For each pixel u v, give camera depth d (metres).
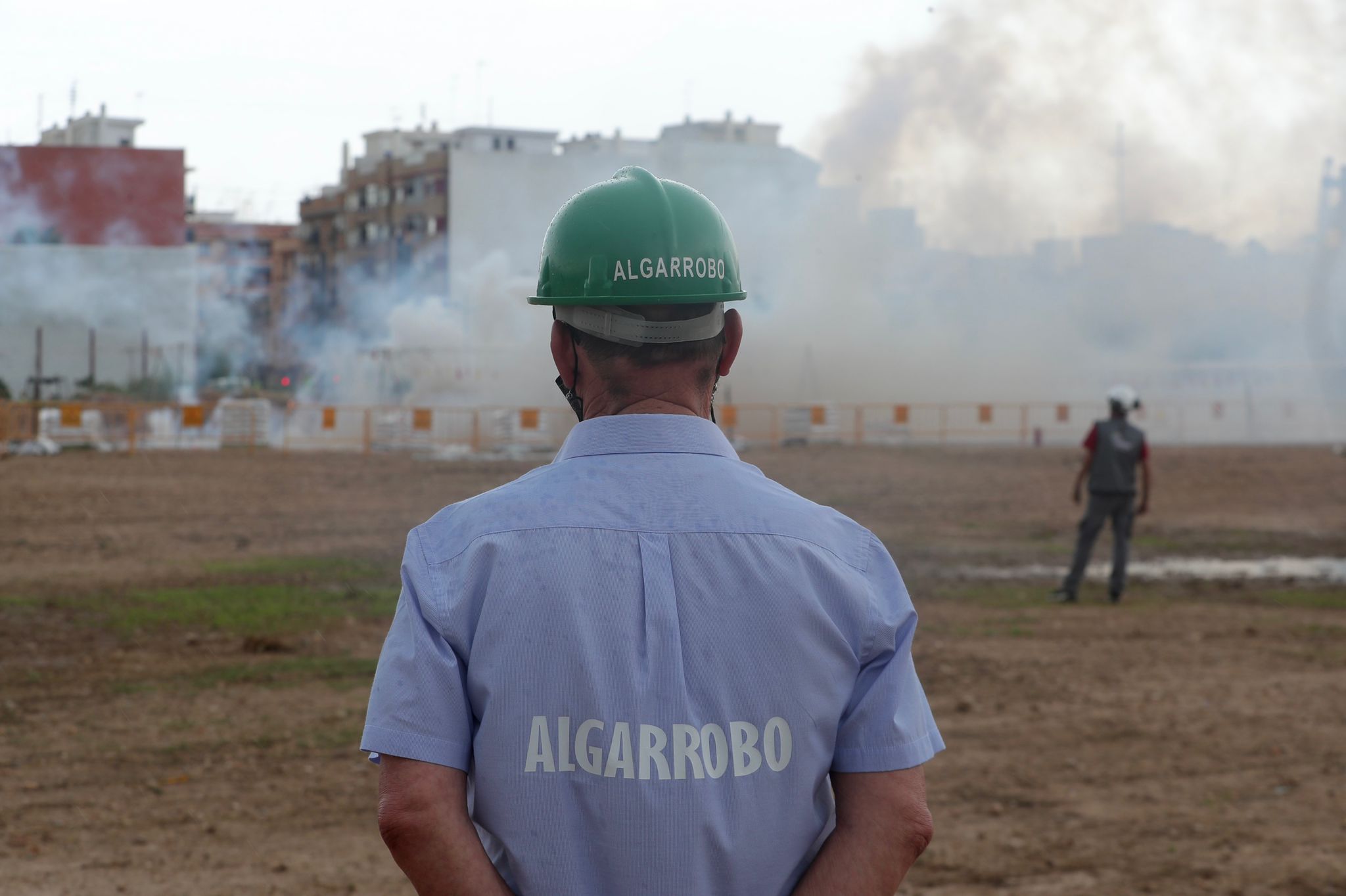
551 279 1.78
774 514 1.66
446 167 85.94
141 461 29.78
